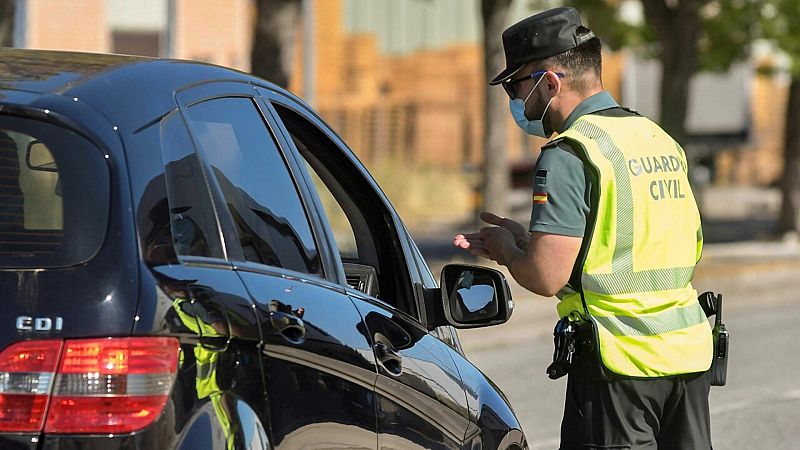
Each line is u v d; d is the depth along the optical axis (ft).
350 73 338.34
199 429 23.12
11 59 27.09
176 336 23.09
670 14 179.73
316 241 29.58
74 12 205.26
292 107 31.76
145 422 22.59
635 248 31.53
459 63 355.77
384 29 361.71
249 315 24.88
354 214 34.45
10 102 24.06
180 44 217.15
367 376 28.27
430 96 351.25
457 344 35.76
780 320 121.70
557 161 31.12
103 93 24.99
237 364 24.31
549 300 120.88
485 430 33.73
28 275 22.84
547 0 194.39
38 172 23.86
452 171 292.81
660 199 31.78
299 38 288.30
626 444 32.17
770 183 370.12
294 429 25.44
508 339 104.94
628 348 31.53
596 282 31.37
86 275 22.86
